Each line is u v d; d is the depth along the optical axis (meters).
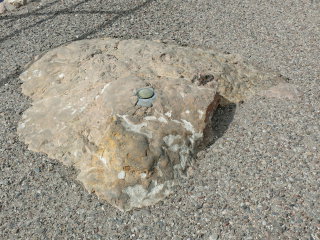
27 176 2.83
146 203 2.55
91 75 3.29
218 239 2.33
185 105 2.83
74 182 2.74
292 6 4.92
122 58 3.46
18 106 3.43
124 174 2.55
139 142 2.57
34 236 2.43
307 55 3.93
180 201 2.57
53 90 3.36
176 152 2.70
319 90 3.43
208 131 2.96
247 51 4.03
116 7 5.03
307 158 2.80
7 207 2.62
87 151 2.77
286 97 3.37
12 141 3.10
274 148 2.89
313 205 2.46
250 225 2.38
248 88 3.46
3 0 5.69
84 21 4.70
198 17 4.75
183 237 2.36
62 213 2.55
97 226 2.46
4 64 3.99
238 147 2.93
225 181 2.68
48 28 4.60
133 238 2.38
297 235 2.30
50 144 2.97
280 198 2.53
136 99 2.77
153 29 4.47
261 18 4.68
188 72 3.25
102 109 2.81
